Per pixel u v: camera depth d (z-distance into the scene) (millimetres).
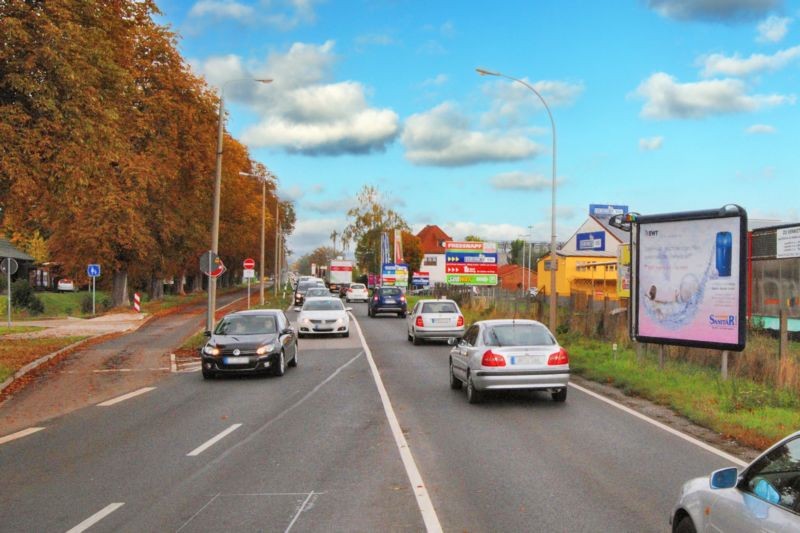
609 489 7340
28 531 6090
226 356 16953
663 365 16734
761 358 15477
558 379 12859
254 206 65812
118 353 23172
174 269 54125
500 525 6160
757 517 3631
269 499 7027
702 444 9617
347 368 19359
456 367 14781
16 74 17516
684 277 16031
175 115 40281
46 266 82125
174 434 10516
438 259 143125
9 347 22812
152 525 6227
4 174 17984
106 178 22156
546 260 63906
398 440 9922
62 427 11305
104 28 22688
